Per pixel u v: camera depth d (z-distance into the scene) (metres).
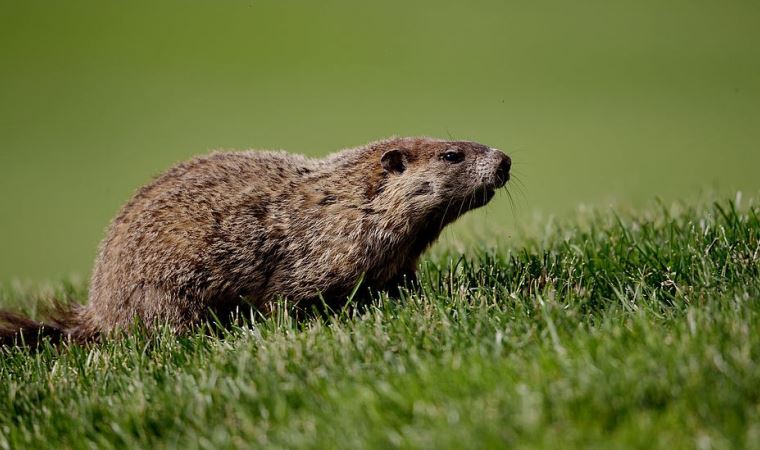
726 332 16.42
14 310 27.97
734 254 21.33
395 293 25.08
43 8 144.75
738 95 104.88
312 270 24.45
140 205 25.16
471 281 23.02
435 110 100.75
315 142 88.56
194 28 139.00
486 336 18.33
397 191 24.67
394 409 15.55
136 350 20.91
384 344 18.55
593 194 68.12
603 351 16.31
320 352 18.52
